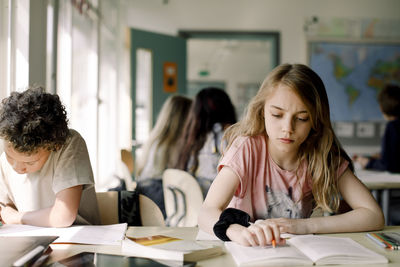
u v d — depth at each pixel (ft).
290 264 2.66
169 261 2.67
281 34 16.43
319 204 4.05
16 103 3.49
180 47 15.71
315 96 3.60
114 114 14.74
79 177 3.97
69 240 3.18
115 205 4.58
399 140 10.09
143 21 16.28
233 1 16.35
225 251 2.97
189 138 6.76
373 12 16.44
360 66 16.39
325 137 3.92
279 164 4.10
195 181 6.09
